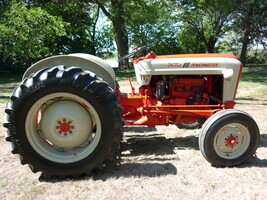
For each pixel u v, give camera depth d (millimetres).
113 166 3049
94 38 21000
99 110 2635
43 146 2785
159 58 3434
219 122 2898
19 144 2645
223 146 2984
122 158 3322
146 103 3475
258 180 2713
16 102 2584
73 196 2418
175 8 20281
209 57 3404
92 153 2721
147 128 4652
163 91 3504
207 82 3652
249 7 19859
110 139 2684
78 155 2754
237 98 7617
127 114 3539
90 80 2627
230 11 19719
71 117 2768
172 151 3564
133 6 17812
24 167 3057
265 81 11641
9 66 17375
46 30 11812
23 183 2672
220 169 2955
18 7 10938
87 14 20203
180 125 4551
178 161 3201
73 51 18812
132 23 19969
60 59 2982
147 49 22422
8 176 2824
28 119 2648
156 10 19656
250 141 2998
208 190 2510
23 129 2643
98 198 2381
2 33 10195
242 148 3035
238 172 2879
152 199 2357
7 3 10984
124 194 2441
